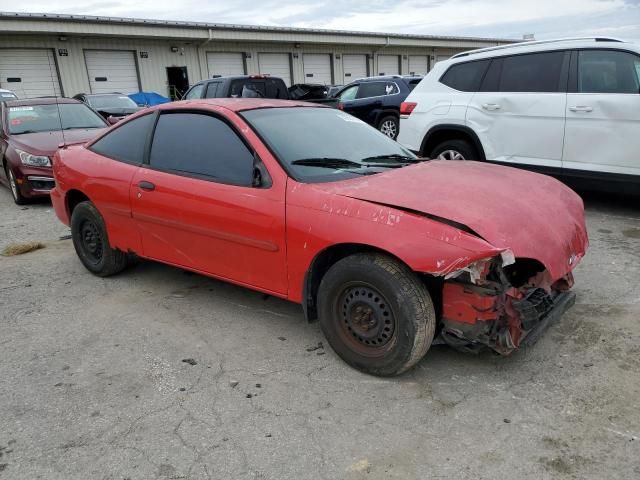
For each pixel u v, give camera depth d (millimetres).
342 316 3133
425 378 3031
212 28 24016
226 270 3682
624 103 5516
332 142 3791
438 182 3309
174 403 2869
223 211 3500
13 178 8102
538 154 6246
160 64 23906
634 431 2520
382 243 2793
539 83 6207
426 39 33469
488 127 6594
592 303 3895
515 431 2561
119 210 4273
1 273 5031
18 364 3320
